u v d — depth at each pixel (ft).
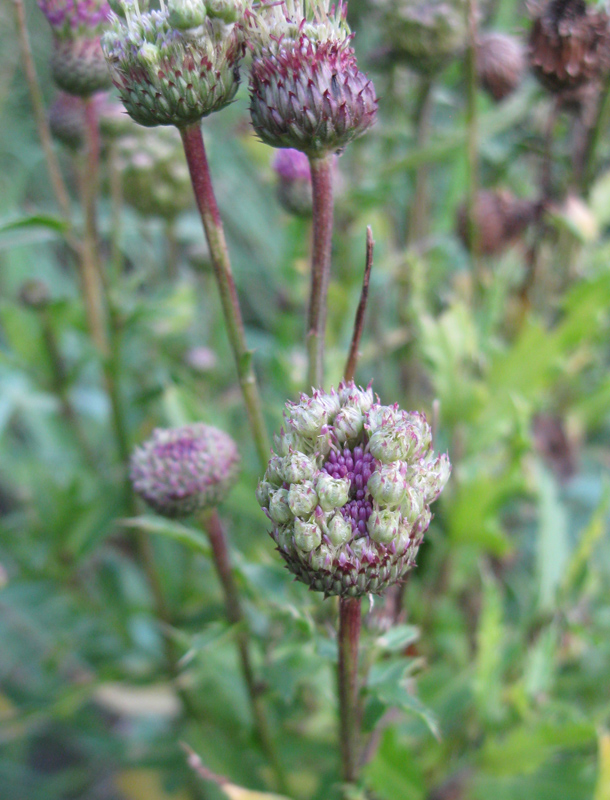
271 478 0.29
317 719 0.69
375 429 0.29
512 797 0.56
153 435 0.46
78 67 0.55
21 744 0.93
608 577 0.81
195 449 0.43
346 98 0.34
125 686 0.84
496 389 0.68
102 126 0.66
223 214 1.16
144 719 0.91
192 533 0.48
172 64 0.32
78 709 0.87
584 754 0.61
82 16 0.53
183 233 0.91
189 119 0.34
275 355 0.71
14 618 0.97
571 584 0.65
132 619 0.84
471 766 0.58
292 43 0.33
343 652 0.34
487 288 0.77
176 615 0.76
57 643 0.79
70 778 0.92
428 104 0.76
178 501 0.43
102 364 0.69
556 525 0.66
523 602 0.78
